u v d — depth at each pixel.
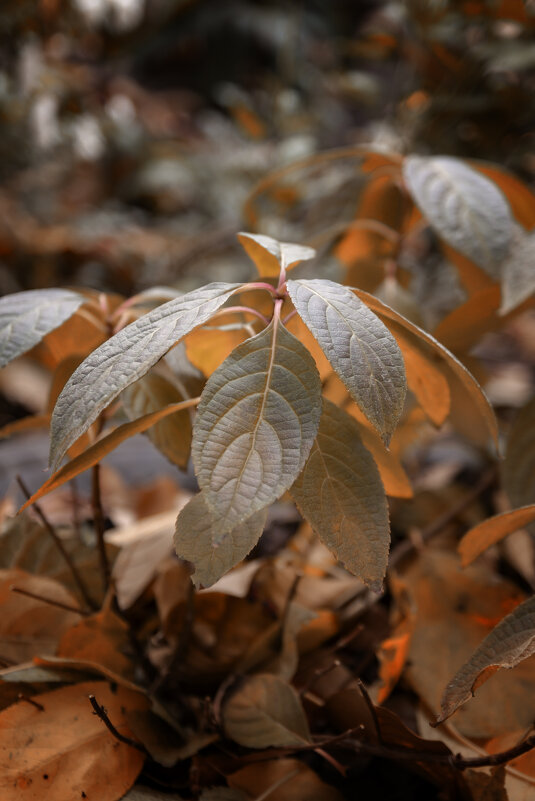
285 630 0.67
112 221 2.30
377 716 0.60
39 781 0.58
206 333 0.60
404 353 0.60
